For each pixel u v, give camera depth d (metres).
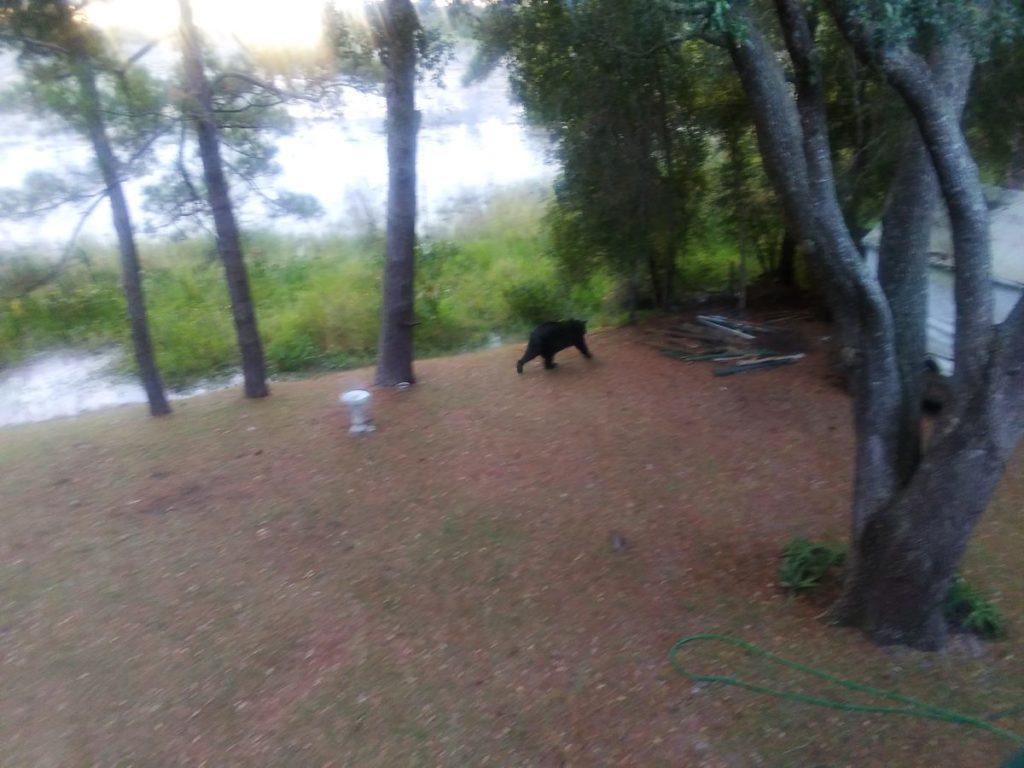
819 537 7.96
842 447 9.82
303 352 15.14
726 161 14.48
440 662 6.09
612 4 9.33
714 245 16.27
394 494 8.84
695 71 12.84
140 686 5.82
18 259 10.93
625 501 8.65
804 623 6.58
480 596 6.97
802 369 12.30
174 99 10.39
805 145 5.61
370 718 5.48
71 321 15.71
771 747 5.18
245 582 7.20
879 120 11.16
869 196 12.23
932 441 5.86
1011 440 5.54
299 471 9.45
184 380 14.53
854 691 5.70
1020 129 11.49
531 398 11.59
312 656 6.15
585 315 16.50
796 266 16.50
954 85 6.00
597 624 6.56
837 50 10.65
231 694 5.73
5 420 12.82
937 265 11.50
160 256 17.95
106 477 9.52
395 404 11.53
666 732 5.33
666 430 10.38
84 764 5.10
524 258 19.03
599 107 12.60
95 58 9.70
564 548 7.74
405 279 11.91
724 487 8.95
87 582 7.25
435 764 5.07
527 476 9.23
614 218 13.60
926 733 5.28
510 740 5.28
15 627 6.59
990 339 5.49
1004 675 5.94
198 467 9.68
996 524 8.20
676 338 14.03
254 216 15.98
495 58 12.10
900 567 6.05
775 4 5.34
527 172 23.11
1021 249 11.12
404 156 11.34
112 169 10.27
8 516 8.59
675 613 6.72
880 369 6.02
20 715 5.55
